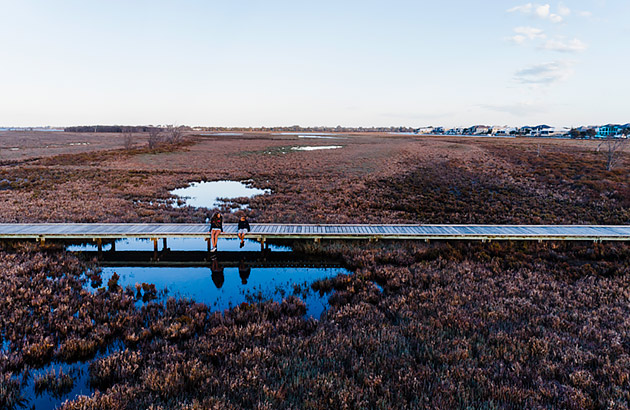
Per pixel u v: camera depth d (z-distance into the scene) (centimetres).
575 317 984
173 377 700
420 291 1171
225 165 5144
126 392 658
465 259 1481
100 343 859
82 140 10775
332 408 630
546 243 1661
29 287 1142
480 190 3278
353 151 7119
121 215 2139
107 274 1359
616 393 655
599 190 3022
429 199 2845
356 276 1316
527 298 1123
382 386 688
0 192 2828
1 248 1518
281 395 649
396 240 1727
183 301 1098
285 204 2611
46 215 2025
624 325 932
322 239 1695
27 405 651
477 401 652
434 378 722
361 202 2684
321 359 793
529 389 677
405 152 6638
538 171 4112
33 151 6656
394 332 905
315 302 1149
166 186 3434
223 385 683
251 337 896
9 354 778
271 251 1645
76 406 614
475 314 1005
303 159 5838
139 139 11269
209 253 1598
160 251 1625
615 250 1559
